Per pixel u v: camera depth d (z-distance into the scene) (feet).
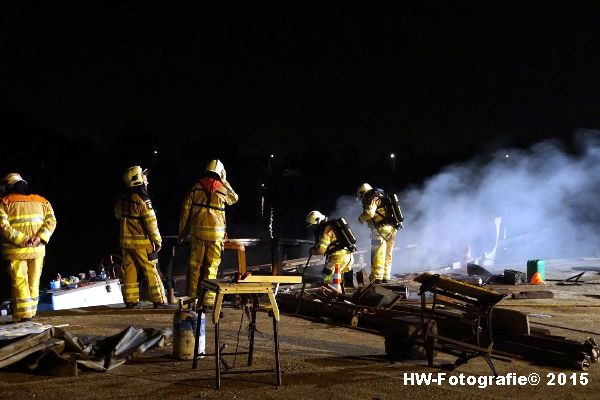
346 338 24.07
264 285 17.98
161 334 22.24
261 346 22.56
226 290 17.62
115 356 20.22
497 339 22.02
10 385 17.71
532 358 20.92
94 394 17.03
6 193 26.81
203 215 29.40
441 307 30.27
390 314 25.90
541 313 29.84
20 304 26.55
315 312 28.55
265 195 197.26
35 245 26.91
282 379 18.45
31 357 19.06
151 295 30.12
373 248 38.96
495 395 17.22
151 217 29.78
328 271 32.32
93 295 45.68
